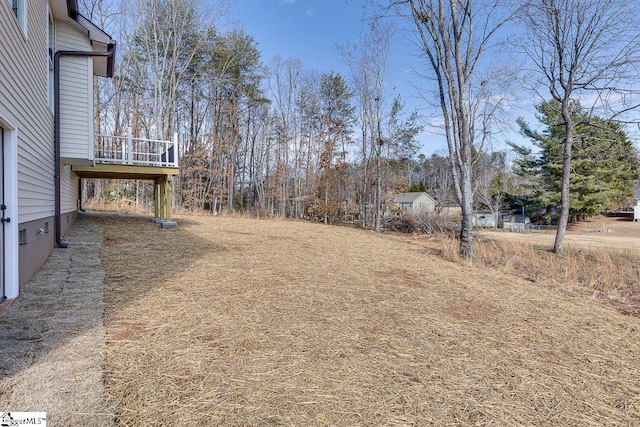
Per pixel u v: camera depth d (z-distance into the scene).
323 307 3.91
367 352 2.84
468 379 2.52
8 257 3.50
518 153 28.48
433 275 6.02
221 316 3.40
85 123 6.66
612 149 10.02
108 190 18.94
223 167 22.72
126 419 1.82
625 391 2.48
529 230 27.06
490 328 3.56
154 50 18.92
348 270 6.03
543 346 3.19
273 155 25.28
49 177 5.67
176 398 2.05
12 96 3.48
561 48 9.30
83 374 2.18
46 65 5.44
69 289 3.91
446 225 15.15
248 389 2.20
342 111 23.83
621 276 6.76
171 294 3.99
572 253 10.02
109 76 9.17
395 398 2.21
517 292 5.12
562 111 9.89
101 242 6.96
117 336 2.79
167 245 7.21
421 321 3.64
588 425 2.06
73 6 6.32
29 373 2.13
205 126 23.25
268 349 2.77
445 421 2.02
